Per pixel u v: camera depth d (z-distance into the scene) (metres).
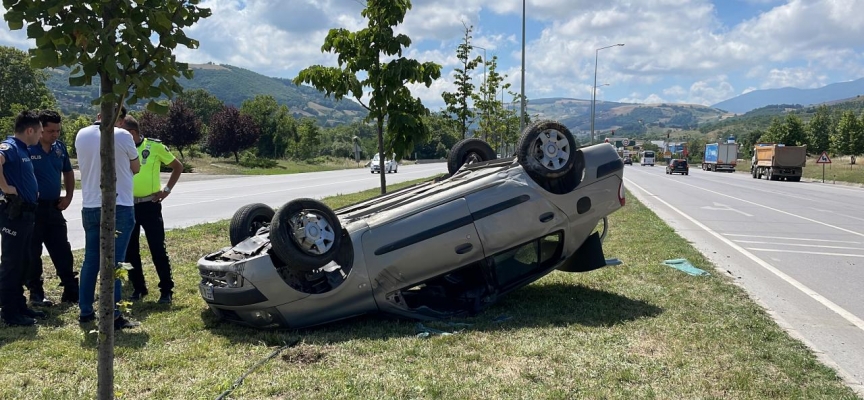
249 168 54.38
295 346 5.07
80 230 12.48
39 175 6.19
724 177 50.47
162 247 6.64
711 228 14.52
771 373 4.50
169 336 5.39
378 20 9.23
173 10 2.78
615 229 13.16
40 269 6.39
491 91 25.61
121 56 2.57
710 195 27.00
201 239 10.99
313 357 4.79
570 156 6.29
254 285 5.35
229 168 51.34
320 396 3.97
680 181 41.41
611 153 6.74
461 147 8.10
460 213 5.95
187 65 2.84
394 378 4.27
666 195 26.61
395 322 5.86
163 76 2.76
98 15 2.60
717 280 7.91
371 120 9.92
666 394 4.04
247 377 4.31
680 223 15.56
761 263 9.79
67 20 2.47
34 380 4.29
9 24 2.43
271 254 5.61
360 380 4.23
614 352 4.85
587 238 6.83
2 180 5.43
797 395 4.08
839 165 62.47
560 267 7.13
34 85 76.81
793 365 4.70
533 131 6.22
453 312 6.11
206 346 5.09
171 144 56.25
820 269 9.34
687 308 6.41
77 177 30.34
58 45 2.49
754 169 49.59
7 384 4.21
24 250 5.66
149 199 6.55
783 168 44.81
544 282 7.68
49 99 78.62
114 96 2.53
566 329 5.51
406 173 49.91
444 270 5.95
